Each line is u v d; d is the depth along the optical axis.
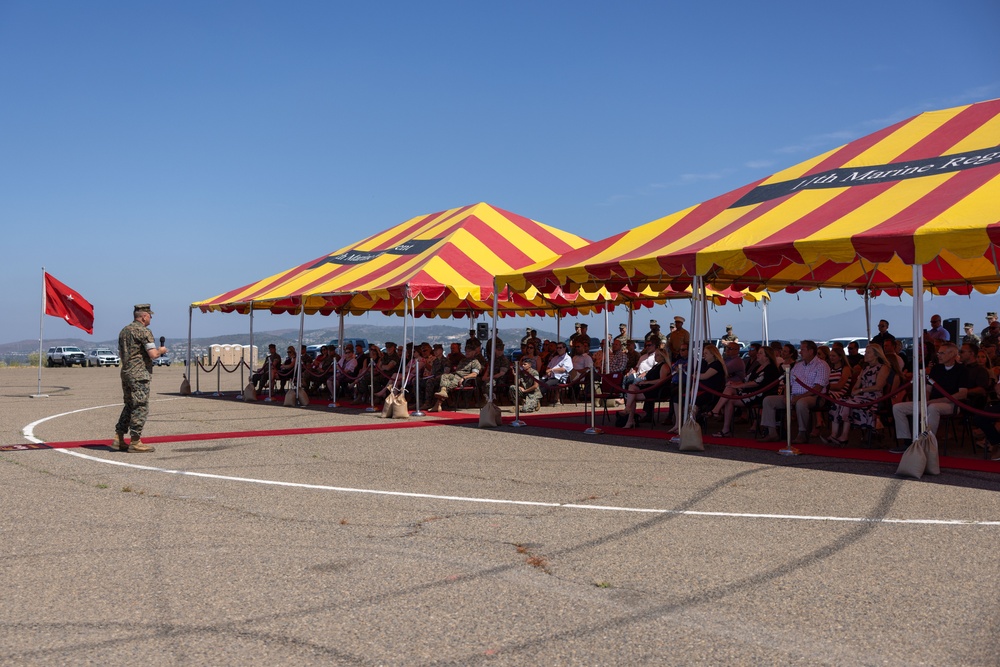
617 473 8.98
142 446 10.80
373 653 3.98
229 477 8.82
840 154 12.43
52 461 10.00
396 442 11.72
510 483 8.42
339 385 19.83
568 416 15.51
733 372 13.36
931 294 18.89
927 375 10.73
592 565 5.43
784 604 4.62
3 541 6.09
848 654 3.92
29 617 4.49
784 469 9.16
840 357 12.52
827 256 9.46
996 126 10.88
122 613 4.55
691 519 6.72
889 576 5.12
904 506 7.15
